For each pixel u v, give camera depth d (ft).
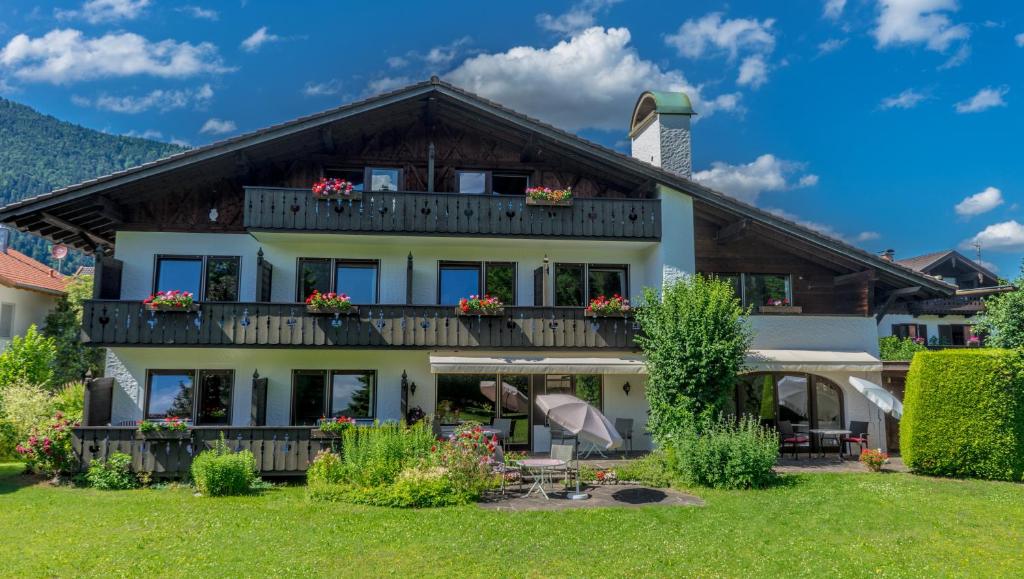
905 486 49.14
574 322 63.98
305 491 48.60
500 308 62.39
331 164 66.69
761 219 66.03
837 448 68.28
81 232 68.44
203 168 63.31
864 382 62.59
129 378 62.39
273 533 36.55
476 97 62.90
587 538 35.88
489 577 29.71
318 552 33.04
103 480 49.78
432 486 45.03
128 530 37.17
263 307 59.52
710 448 50.39
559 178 69.72
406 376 63.36
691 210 67.00
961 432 52.47
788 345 67.72
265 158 64.69
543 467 48.91
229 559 31.86
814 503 43.96
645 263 70.74
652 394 59.31
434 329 61.77
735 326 58.75
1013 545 34.94
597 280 71.00
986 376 52.65
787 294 72.43
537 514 41.29
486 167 68.69
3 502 44.52
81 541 34.88
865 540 35.83
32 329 79.00
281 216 60.70
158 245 63.93
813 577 30.09
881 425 68.33
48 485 50.90
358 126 66.23
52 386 90.38
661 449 57.77
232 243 65.10
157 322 57.98
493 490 48.57
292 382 64.54
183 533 36.50
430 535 36.24
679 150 74.23
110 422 60.23
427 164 67.82
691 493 47.78
